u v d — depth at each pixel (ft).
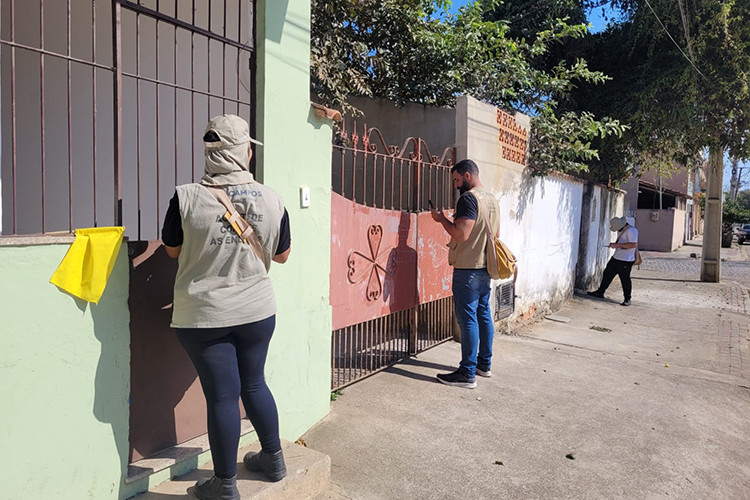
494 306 21.61
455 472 10.67
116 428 8.14
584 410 14.16
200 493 8.32
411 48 23.08
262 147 10.29
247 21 10.86
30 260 6.90
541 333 23.52
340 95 19.84
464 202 14.52
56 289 7.21
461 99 18.97
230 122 7.89
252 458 9.10
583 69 27.04
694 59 31.89
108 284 7.89
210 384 7.82
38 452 7.17
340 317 13.75
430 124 20.76
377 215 14.99
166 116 14.42
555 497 10.03
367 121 22.15
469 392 14.82
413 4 22.27
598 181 39.09
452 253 15.23
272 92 10.41
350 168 21.44
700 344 23.26
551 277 28.76
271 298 8.30
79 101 14.92
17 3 14.48
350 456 11.07
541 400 14.65
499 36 24.84
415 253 17.03
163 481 8.85
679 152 40.34
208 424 7.93
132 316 8.44
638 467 11.32
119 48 8.34
